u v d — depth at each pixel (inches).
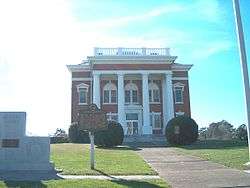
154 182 594.6
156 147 1550.2
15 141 753.6
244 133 2439.7
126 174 688.4
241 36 798.5
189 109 2507.4
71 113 2461.9
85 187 544.7
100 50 2410.2
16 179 629.9
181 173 700.0
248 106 780.6
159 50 2433.6
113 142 1489.9
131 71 2394.2
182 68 2541.8
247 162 809.5
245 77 788.0
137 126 2438.5
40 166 739.4
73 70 2519.7
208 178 632.4
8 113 763.4
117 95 2437.3
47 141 756.6
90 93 2498.8
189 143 1642.5
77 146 1428.4
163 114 2475.4
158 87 2534.5
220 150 1188.5
